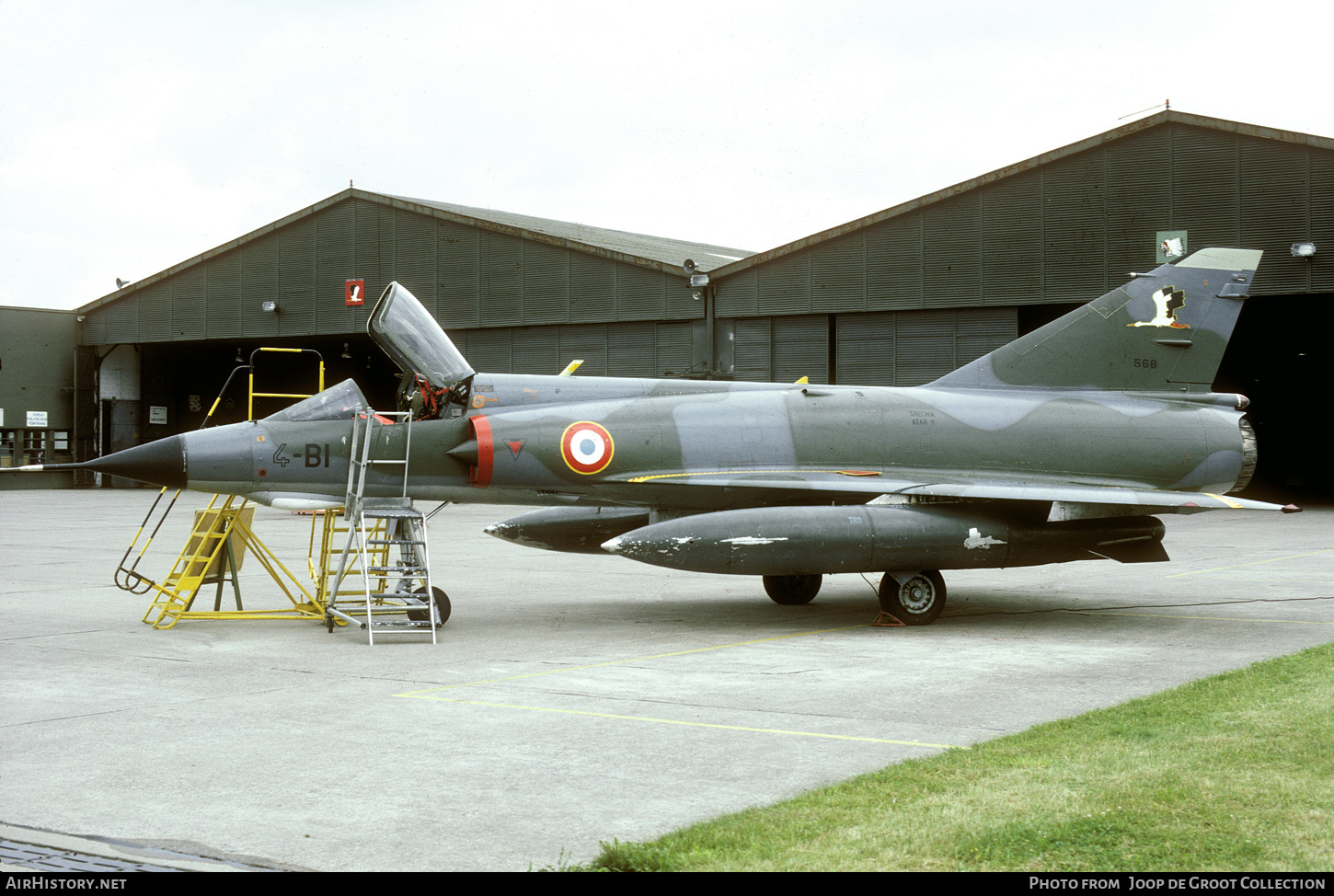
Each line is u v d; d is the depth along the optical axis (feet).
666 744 21.43
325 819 16.90
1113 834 15.07
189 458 36.22
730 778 19.04
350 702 25.44
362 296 126.31
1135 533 39.42
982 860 14.29
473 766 19.86
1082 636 35.55
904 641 34.53
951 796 17.11
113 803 17.70
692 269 109.09
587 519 44.86
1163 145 91.45
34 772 19.52
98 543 69.97
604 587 49.73
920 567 37.42
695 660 31.17
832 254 104.99
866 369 104.83
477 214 137.69
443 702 25.43
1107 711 23.24
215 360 165.58
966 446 41.65
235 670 29.63
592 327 116.78
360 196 126.31
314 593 44.86
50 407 150.20
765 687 27.12
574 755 20.62
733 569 35.81
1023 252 96.89
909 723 23.20
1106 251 93.71
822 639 34.94
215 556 38.45
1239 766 18.12
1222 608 42.22
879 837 15.24
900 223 102.01
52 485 151.12
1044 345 44.45
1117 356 44.52
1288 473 157.69
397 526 38.65
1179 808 16.03
